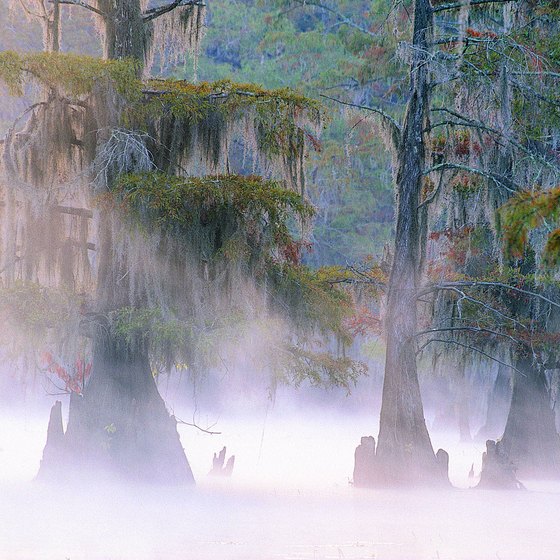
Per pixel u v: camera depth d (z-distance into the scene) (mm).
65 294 57281
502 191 67875
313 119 63156
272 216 59312
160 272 58281
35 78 58031
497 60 71000
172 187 56781
